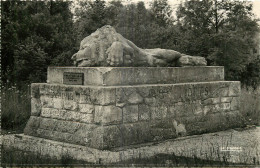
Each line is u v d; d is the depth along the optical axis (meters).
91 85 8.31
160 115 8.85
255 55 18.58
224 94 10.67
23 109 11.95
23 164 6.59
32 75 14.55
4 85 14.24
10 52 15.44
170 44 17.30
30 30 15.71
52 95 8.97
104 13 16.86
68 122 8.55
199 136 9.57
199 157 7.25
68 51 15.41
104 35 9.10
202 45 16.22
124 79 8.39
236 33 15.80
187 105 9.54
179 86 9.34
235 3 16.33
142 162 6.70
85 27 16.64
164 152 7.68
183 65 10.20
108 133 7.77
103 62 8.77
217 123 10.35
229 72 16.89
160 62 9.84
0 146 7.97
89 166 6.49
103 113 7.75
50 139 8.85
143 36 18.50
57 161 6.72
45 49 15.29
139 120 8.42
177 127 9.20
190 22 16.53
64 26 16.83
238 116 11.07
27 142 8.77
